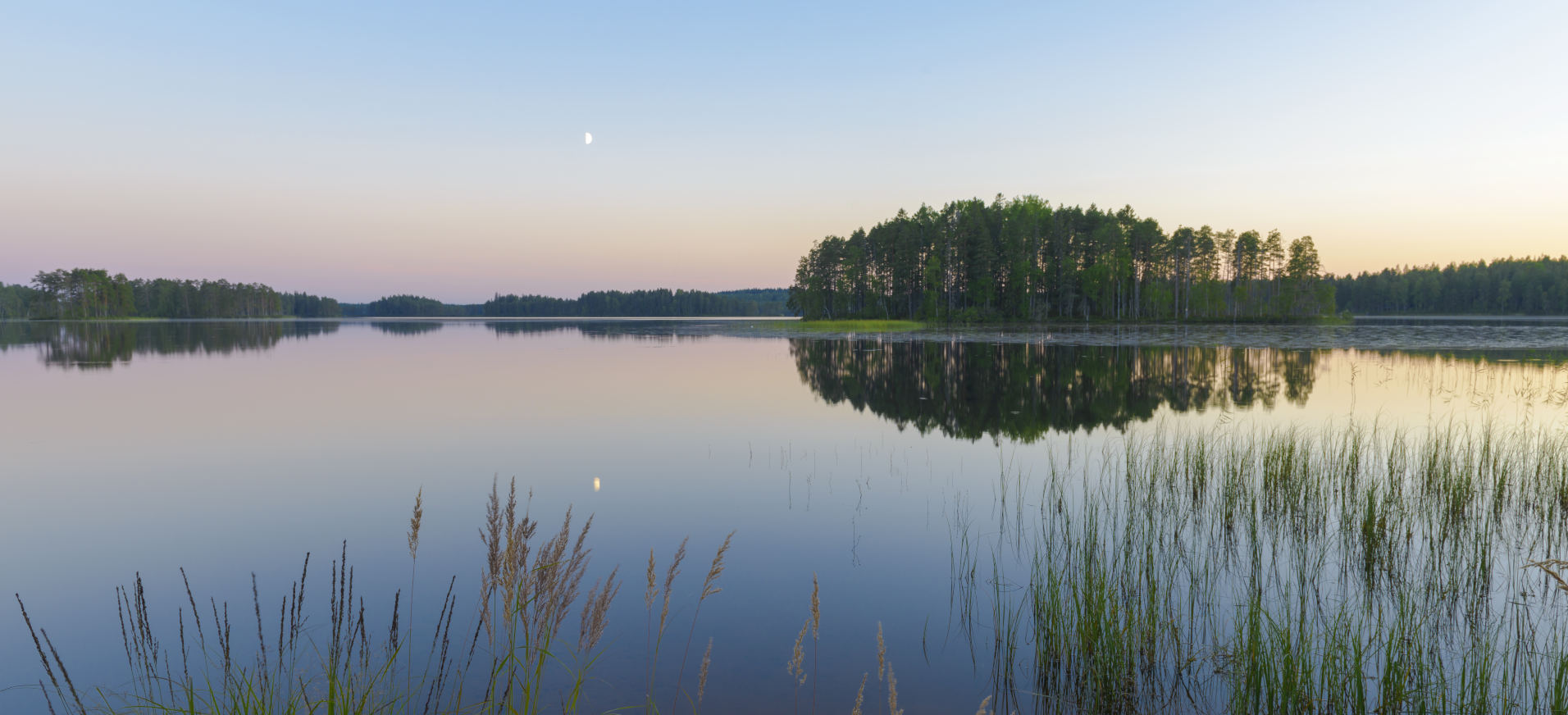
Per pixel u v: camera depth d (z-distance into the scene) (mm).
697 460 13523
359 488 11656
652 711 4977
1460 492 9367
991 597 7164
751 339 60969
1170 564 7883
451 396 22984
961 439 15516
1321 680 4973
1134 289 91750
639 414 19109
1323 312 93250
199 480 12234
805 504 10477
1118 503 10352
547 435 16078
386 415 19062
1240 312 95125
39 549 8859
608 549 8664
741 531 9266
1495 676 5465
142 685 5305
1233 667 5508
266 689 5023
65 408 20562
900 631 6434
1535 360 32844
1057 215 91438
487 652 5895
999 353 40812
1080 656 5688
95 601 7281
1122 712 5176
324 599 7215
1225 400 21047
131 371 32094
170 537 9312
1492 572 7625
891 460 13398
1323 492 10453
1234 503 9805
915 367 32844
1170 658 5918
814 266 103688
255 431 16688
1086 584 6281
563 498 10961
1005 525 9422
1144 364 32938
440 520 9930
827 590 7336
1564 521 9195
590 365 34781
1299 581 7250
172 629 6531
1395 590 7211
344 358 40531
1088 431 16219
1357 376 26672
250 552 8758
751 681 5508
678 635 6332
